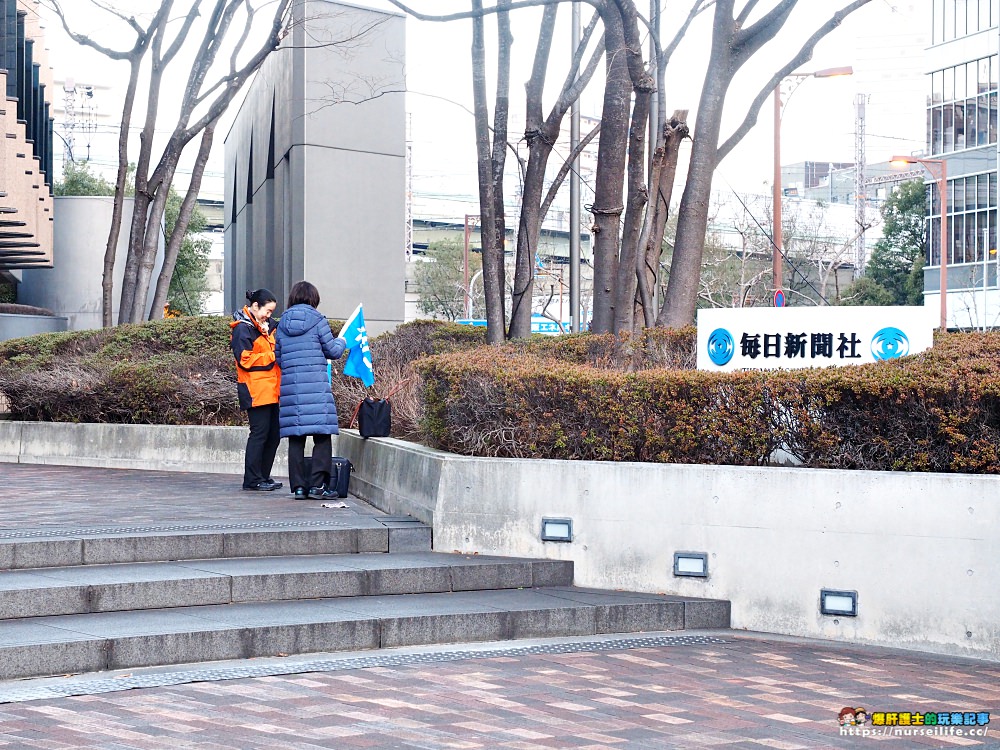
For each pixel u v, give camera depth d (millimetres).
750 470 8258
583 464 8773
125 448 14422
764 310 9305
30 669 6105
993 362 8023
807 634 8039
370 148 22250
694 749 5129
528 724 5441
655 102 17484
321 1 21375
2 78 19531
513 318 15914
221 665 6492
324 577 7840
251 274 30234
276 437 11602
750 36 11445
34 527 8648
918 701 6168
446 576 8258
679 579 8445
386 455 10555
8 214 21391
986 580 7484
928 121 58344
